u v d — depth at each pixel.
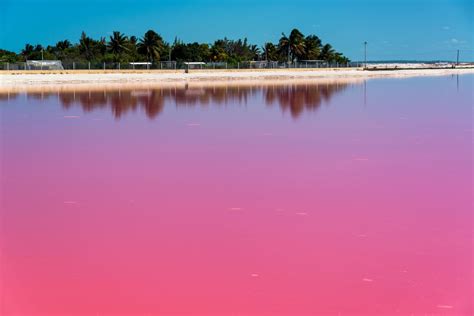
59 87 52.78
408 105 33.16
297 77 87.38
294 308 6.71
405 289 7.16
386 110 30.05
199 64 92.94
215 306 6.78
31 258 8.27
